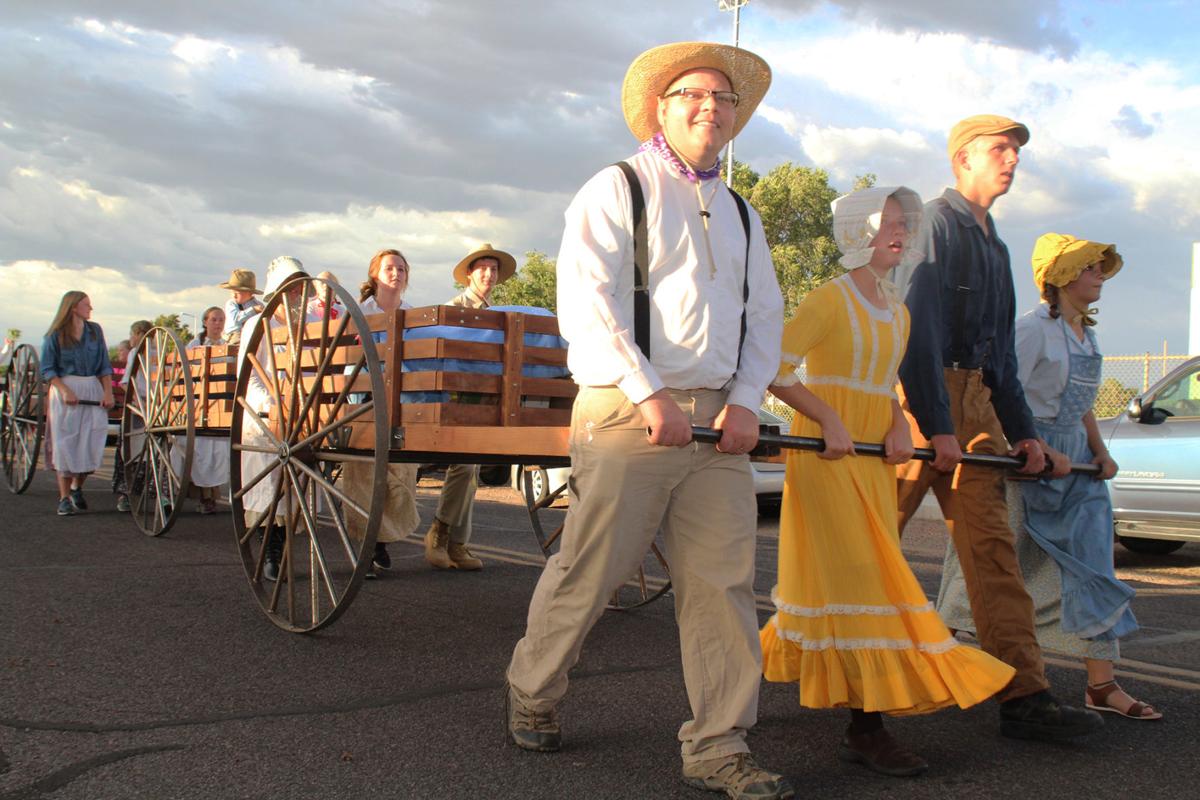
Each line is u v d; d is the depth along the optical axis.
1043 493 3.71
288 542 4.75
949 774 3.03
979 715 3.64
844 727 3.46
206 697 3.63
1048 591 3.74
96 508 9.88
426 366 4.33
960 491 3.48
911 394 3.39
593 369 2.73
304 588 5.82
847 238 3.26
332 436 4.61
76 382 9.30
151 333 8.21
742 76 2.99
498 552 7.59
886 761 3.02
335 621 4.79
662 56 2.88
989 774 3.03
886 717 3.61
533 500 6.06
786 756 3.17
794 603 3.10
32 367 10.39
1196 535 7.78
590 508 2.83
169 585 5.77
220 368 7.07
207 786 2.79
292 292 5.20
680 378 2.82
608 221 2.81
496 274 7.18
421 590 5.89
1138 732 3.45
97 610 5.04
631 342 2.71
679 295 2.81
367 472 6.27
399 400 4.43
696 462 2.85
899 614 3.05
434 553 6.66
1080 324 3.97
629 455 2.78
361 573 4.22
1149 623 5.52
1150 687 4.04
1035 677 3.32
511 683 3.14
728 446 2.78
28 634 4.48
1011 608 3.38
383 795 2.75
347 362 4.78
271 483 5.96
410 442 4.34
